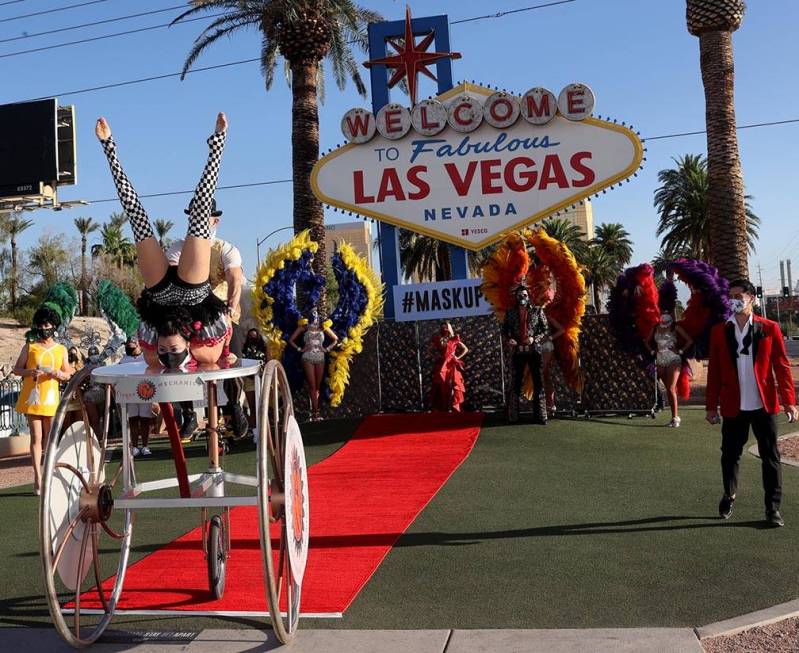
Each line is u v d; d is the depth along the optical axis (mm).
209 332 5000
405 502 7883
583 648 4348
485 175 13875
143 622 5004
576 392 12930
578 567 5785
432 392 13109
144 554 6539
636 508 7414
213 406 5246
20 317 52000
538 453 10125
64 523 4762
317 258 23078
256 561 6211
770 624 4680
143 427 11109
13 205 34531
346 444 11406
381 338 13648
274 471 4727
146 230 4699
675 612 4898
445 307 13719
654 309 12078
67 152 34375
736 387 6816
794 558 5887
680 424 12000
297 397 13539
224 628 4852
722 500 6988
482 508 7547
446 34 15258
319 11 23781
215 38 26203
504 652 4340
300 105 23266
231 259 5844
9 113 33844
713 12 19953
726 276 20266
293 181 23359
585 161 13594
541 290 12422
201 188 4637
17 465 13148
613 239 74688
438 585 5496
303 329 13078
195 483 5160
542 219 13727
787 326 108562
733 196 20141
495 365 13281
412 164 14062
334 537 6746
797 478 8539
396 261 14336
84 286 55500
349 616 4980
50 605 4285
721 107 20203
